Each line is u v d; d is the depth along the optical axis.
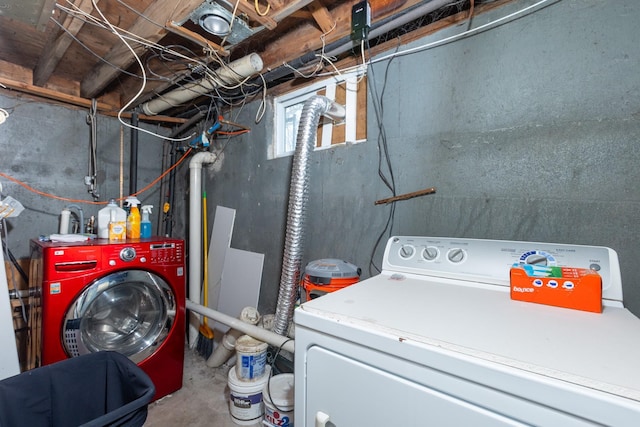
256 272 2.24
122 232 2.00
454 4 1.33
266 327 1.87
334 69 1.79
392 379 0.66
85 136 2.65
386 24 1.43
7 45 1.90
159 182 3.13
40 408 1.23
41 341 1.51
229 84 2.16
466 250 1.15
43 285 1.49
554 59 1.13
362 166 1.68
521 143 1.19
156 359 1.84
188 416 1.73
